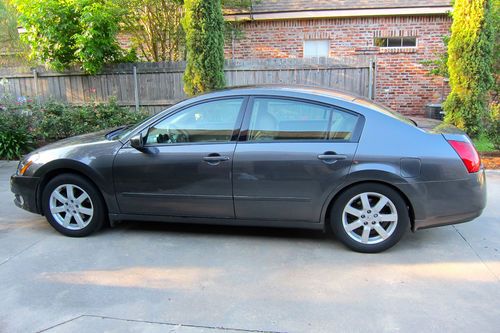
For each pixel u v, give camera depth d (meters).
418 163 3.80
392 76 12.37
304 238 4.43
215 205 4.20
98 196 4.44
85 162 4.35
